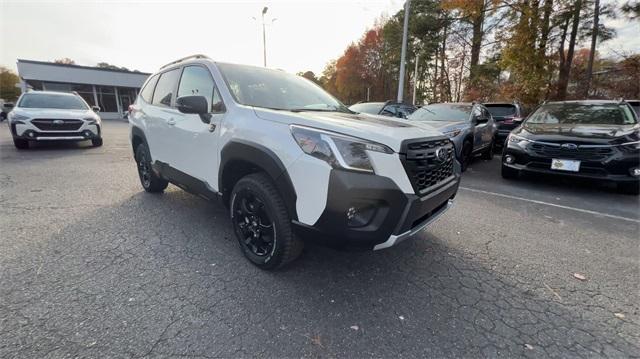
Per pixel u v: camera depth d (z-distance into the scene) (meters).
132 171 6.06
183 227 3.35
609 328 1.97
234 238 3.11
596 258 2.90
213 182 2.88
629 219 3.94
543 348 1.79
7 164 6.45
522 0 12.95
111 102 29.50
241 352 1.70
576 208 4.37
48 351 1.64
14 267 2.46
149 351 1.67
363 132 2.05
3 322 1.84
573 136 4.97
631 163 4.57
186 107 2.65
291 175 2.10
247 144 2.37
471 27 19.89
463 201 4.68
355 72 48.12
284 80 3.42
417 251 2.96
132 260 2.64
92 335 1.77
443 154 2.46
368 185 1.93
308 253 2.82
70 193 4.51
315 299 2.18
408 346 1.78
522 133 5.68
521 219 3.90
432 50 27.17
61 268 2.47
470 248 3.06
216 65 3.07
